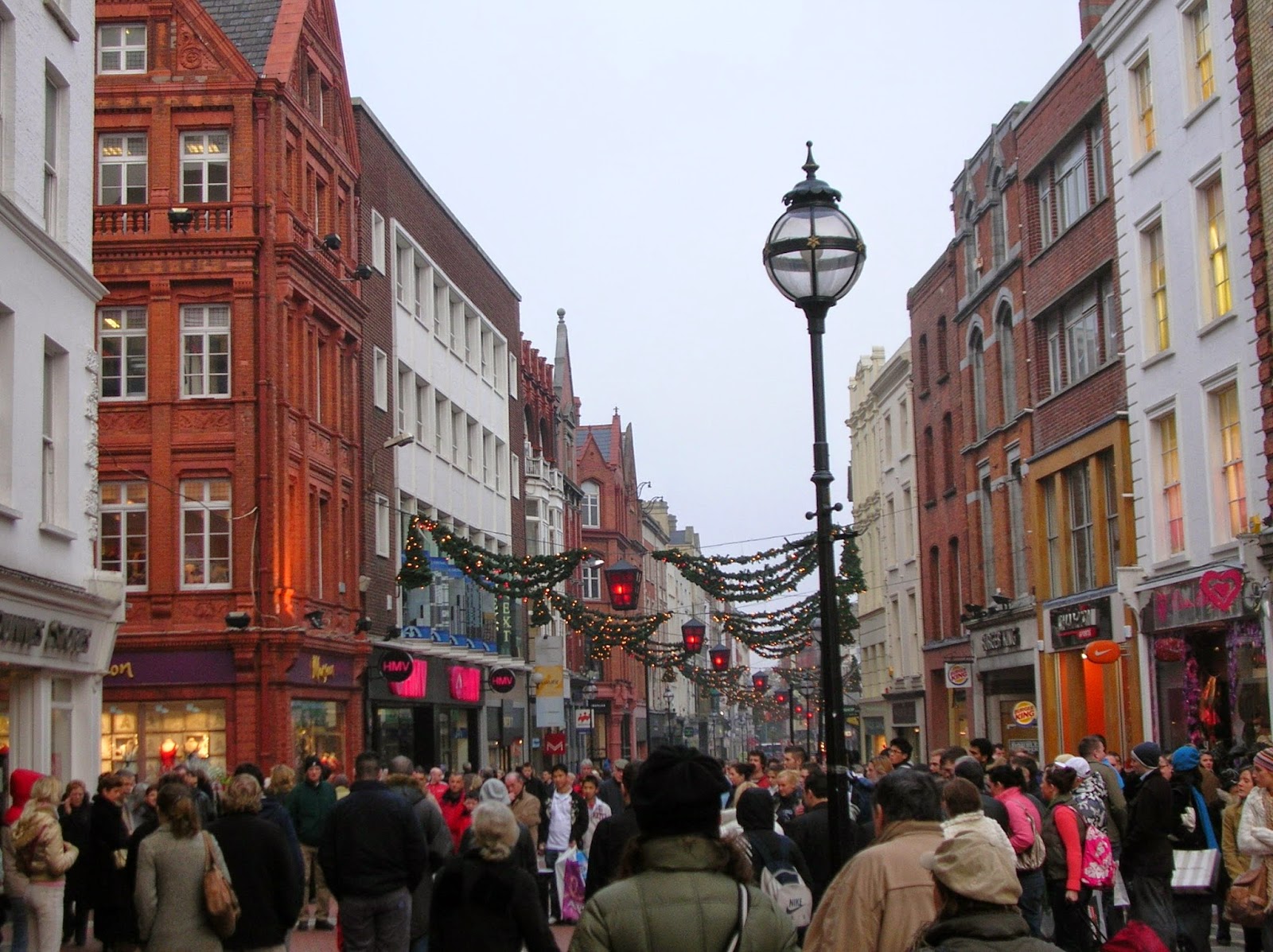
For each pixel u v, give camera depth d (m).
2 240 19.23
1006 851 4.99
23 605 19.31
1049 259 33.97
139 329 31.47
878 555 55.78
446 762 44.41
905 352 49.69
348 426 36.78
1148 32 28.00
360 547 37.25
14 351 19.69
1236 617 24.20
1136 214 28.77
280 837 10.61
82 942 18.30
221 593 30.83
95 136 32.00
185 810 10.02
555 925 20.20
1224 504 25.69
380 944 11.41
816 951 6.60
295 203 33.53
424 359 44.47
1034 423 35.28
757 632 30.84
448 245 47.69
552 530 63.62
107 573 22.45
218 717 30.69
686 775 5.09
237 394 31.20
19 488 19.88
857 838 12.34
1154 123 27.95
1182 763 13.16
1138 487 28.88
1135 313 28.83
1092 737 14.73
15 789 14.95
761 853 9.03
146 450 31.11
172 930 9.91
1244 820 11.52
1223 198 25.31
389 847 11.45
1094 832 12.77
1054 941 12.98
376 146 40.22
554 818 19.83
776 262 10.82
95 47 32.31
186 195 32.03
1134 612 29.06
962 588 42.31
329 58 36.72
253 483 31.05
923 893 6.46
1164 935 12.55
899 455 51.38
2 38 19.80
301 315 33.06
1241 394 24.64
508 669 44.81
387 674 36.25
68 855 13.55
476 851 8.49
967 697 41.25
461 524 47.84
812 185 11.02
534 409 62.28
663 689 90.94
